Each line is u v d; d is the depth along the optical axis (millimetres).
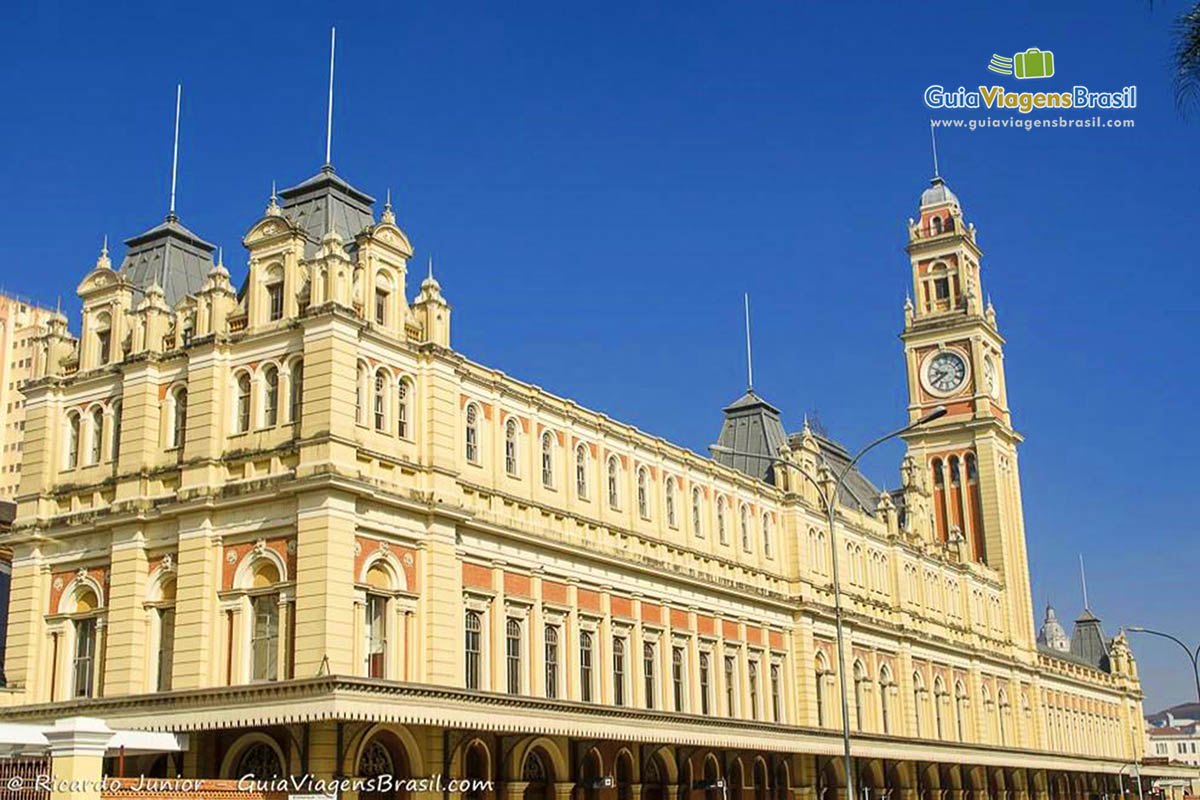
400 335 54000
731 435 86688
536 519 59062
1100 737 132500
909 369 119375
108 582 54406
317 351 50281
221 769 48906
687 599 68562
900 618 91625
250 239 54406
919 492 103938
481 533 55062
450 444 54344
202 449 52188
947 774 95125
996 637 110000
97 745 36812
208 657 49812
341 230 57375
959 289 119125
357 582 48562
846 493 96812
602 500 64312
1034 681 114938
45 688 55188
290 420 51000
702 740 62312
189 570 51031
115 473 55719
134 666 52062
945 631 99500
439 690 47156
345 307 50750
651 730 58625
